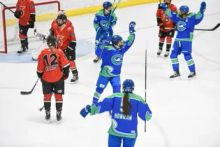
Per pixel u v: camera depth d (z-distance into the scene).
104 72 15.06
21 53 23.09
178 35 18.95
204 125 14.69
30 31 27.14
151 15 31.58
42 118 15.30
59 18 17.77
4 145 13.23
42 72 14.52
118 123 11.34
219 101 16.83
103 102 11.38
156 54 23.12
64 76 14.63
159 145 13.26
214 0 36.31
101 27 20.08
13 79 19.33
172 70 20.62
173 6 21.48
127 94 11.37
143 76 19.70
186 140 13.60
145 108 11.38
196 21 18.69
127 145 11.44
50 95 14.75
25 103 16.64
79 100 16.92
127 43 15.05
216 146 13.22
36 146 13.20
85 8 31.58
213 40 25.45
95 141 13.55
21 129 14.38
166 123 14.83
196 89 18.09
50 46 14.38
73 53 18.38
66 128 14.48
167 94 17.52
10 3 27.36
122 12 32.38
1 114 15.59
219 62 21.73
